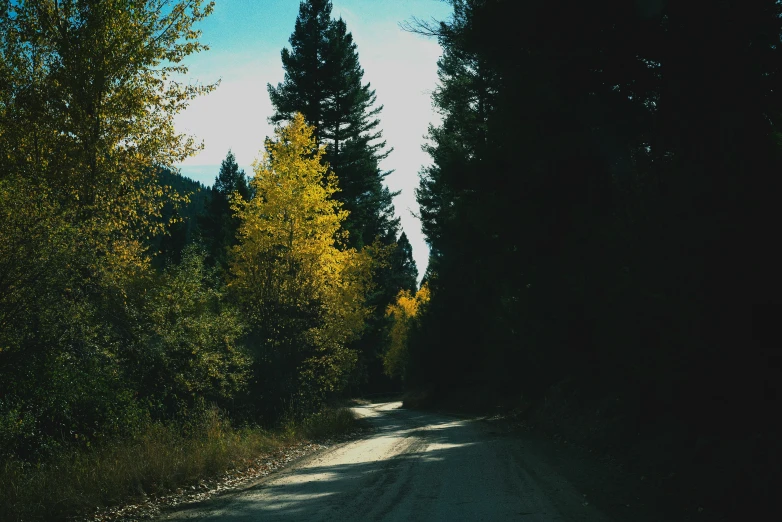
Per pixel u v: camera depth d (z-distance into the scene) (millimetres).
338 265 24547
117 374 12391
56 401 10875
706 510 7422
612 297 12070
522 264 18328
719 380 9023
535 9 13836
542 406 23891
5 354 10078
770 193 8211
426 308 46719
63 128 14984
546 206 15609
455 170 21031
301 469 12906
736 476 7957
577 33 13789
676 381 9836
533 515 7445
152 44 16156
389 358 66812
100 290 12398
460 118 32594
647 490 8969
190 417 15055
